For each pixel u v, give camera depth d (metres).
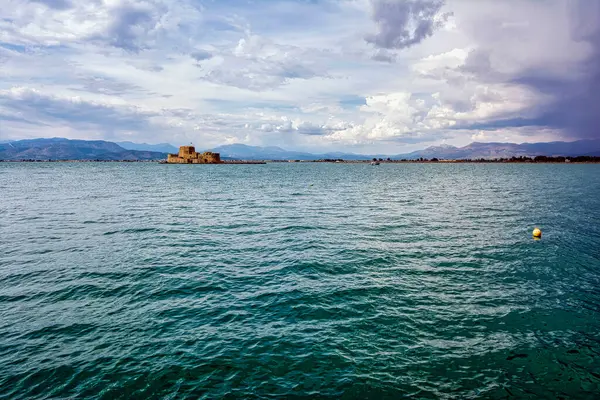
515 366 10.27
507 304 14.40
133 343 11.32
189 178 107.69
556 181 95.62
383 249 22.66
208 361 10.35
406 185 81.69
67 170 172.75
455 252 21.98
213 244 23.89
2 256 20.81
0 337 11.66
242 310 13.70
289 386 9.31
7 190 63.50
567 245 23.77
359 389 9.22
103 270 18.34
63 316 13.17
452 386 9.38
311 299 14.71
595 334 12.12
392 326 12.47
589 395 9.12
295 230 28.55
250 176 123.75
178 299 14.73
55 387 9.24
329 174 145.50
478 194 59.09
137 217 34.62
